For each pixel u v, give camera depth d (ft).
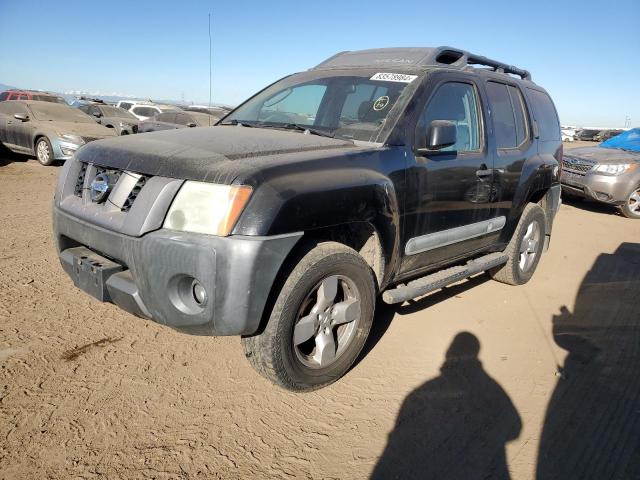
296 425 8.48
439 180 11.16
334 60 14.26
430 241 11.39
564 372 10.93
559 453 8.21
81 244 9.80
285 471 7.40
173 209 7.93
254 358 8.64
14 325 11.00
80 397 8.70
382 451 7.99
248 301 7.64
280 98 13.23
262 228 7.60
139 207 8.09
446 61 14.05
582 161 32.76
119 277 8.62
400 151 10.36
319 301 8.96
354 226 9.94
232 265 7.54
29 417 8.06
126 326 11.42
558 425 8.97
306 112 12.32
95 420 8.14
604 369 11.18
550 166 16.14
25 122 37.88
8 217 20.56
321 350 9.16
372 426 8.61
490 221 13.51
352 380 10.03
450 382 10.20
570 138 168.14
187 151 8.64
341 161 9.20
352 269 9.24
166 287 7.90
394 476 7.47
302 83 13.23
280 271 8.34
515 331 12.94
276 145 9.39
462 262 14.75
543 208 17.16
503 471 7.72
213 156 8.36
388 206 9.75
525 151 14.80
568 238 24.56
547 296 15.75
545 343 12.34
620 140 35.86
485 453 8.11
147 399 8.82
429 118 11.32
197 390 9.22
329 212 8.52
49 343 10.38
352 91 11.91
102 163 9.14
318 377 9.23
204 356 10.42
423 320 13.16
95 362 9.84
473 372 10.68
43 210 22.36
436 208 11.27
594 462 8.04
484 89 13.35
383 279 10.41
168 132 10.61
